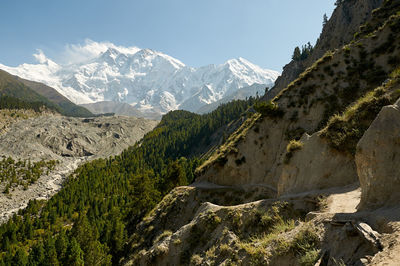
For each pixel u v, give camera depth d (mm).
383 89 16438
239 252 11617
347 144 15094
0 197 128250
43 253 57500
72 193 117500
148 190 62625
